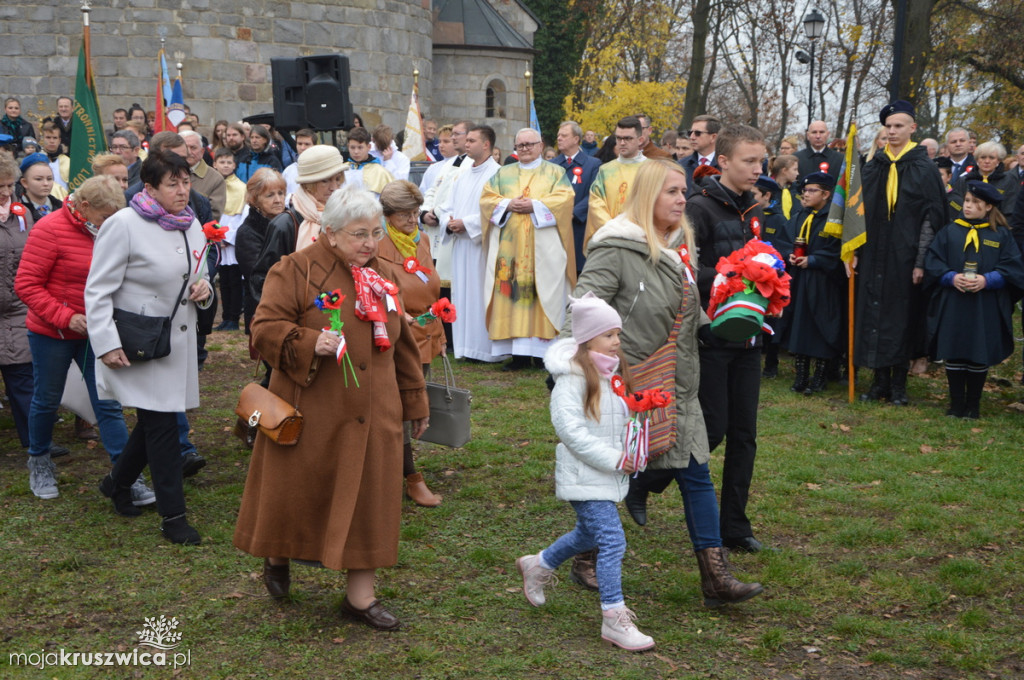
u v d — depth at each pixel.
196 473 6.05
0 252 6.17
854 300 8.13
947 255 7.48
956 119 28.98
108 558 4.74
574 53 34.00
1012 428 7.23
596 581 4.45
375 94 21.98
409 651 3.80
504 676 3.63
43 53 19.72
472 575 4.60
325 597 4.33
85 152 8.55
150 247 4.85
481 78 27.78
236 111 20.55
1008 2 25.09
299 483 3.91
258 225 6.41
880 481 5.98
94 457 6.42
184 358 4.95
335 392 3.89
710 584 4.10
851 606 4.27
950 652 3.82
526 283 9.10
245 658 3.77
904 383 8.02
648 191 4.06
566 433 3.73
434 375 9.05
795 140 12.29
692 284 4.16
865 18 29.80
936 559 4.77
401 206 5.66
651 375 4.05
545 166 9.27
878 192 7.90
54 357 5.45
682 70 43.69
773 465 6.22
